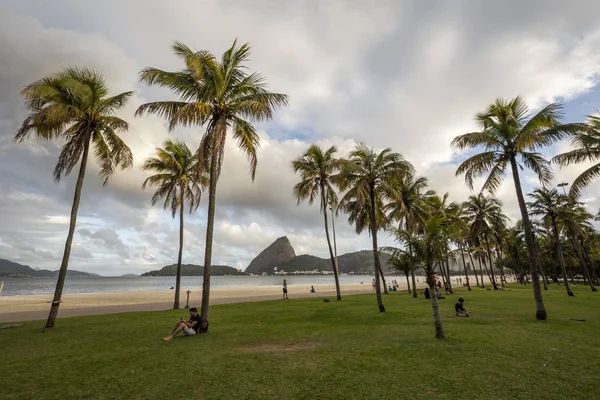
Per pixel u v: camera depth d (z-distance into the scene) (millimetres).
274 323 13195
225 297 32906
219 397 5191
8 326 12562
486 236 41875
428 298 25562
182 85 12391
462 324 12180
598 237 49562
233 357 7625
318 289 55812
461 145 15594
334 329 11492
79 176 13836
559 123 13898
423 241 10414
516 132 14883
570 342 8914
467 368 6582
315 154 26422
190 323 10641
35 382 5965
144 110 12344
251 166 13141
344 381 5871
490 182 16422
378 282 17594
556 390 5379
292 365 6906
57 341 9727
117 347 8820
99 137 15078
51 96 12797
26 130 13109
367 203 24516
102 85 14148
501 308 17812
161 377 6199
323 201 26781
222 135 12164
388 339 9555
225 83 12648
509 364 6840
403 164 18891
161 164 22469
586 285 51750
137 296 36719
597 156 15398
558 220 33406
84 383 5895
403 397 5113
